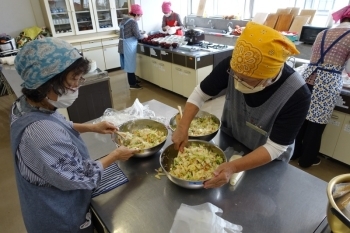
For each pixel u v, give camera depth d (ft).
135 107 5.36
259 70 2.63
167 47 12.23
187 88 11.91
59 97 2.50
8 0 14.52
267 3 15.12
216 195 3.14
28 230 2.88
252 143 3.92
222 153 3.60
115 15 17.44
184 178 3.30
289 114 3.01
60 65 2.23
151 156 3.92
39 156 2.28
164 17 16.60
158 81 13.85
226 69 3.66
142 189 3.28
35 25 15.83
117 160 3.54
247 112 3.67
